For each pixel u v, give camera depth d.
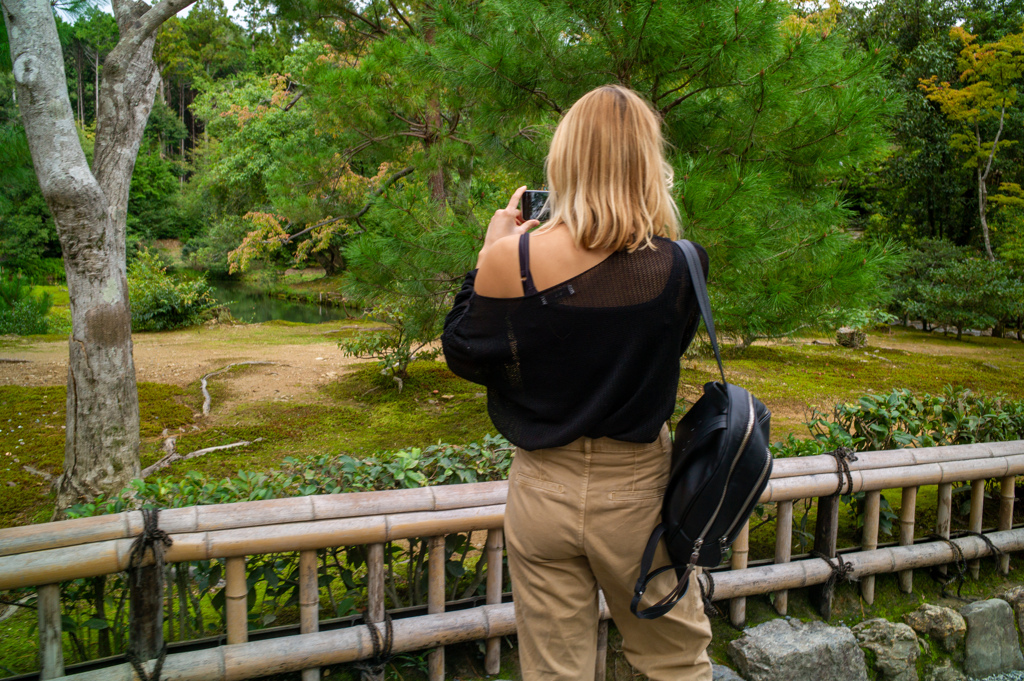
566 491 1.28
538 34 3.64
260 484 2.04
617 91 1.24
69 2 4.65
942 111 15.68
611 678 2.12
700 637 1.45
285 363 8.55
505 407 1.34
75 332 3.84
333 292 22.50
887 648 2.39
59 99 3.57
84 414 3.87
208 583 1.94
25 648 2.17
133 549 1.60
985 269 13.94
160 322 12.50
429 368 7.88
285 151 17.81
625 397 1.24
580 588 1.36
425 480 2.11
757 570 2.34
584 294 1.19
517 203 1.43
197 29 36.56
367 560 1.88
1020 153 16.53
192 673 1.67
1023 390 7.81
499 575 2.02
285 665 1.76
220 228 28.75
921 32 16.88
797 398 6.91
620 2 3.44
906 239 17.45
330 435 5.54
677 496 1.26
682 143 3.87
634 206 1.20
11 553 1.52
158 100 42.62
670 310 1.21
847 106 3.35
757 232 3.22
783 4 3.17
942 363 9.84
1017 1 17.58
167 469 4.64
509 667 2.07
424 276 4.56
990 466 2.71
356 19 9.21
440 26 4.41
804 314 3.66
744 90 3.61
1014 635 2.67
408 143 7.89
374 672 1.84
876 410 3.04
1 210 7.75
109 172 3.89
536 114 4.24
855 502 2.95
